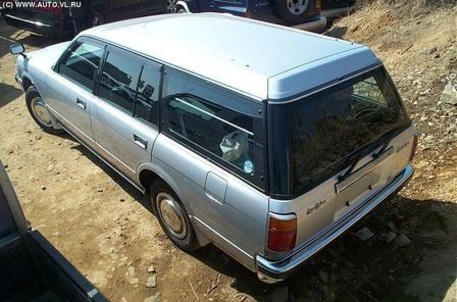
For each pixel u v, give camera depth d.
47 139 5.79
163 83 3.37
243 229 2.86
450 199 3.90
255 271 2.96
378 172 3.20
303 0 7.66
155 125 3.50
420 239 3.66
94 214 4.34
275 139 2.60
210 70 3.00
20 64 5.67
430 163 4.34
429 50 5.96
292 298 3.30
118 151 4.07
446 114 4.82
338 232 3.01
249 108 2.73
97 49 4.20
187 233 3.57
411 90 5.41
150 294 3.43
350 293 3.29
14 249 2.68
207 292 3.41
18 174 5.05
